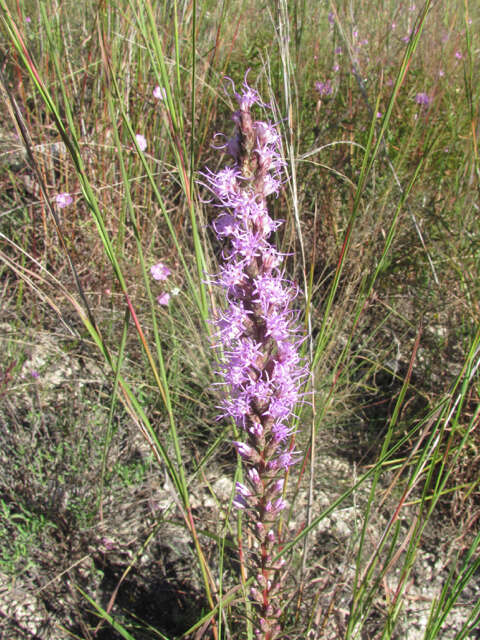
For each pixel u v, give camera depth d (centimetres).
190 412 44
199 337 44
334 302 49
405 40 70
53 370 47
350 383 47
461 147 61
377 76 62
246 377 22
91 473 41
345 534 38
